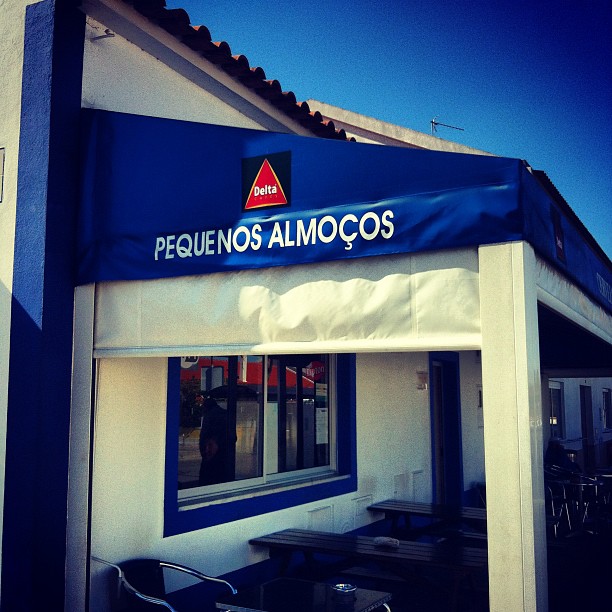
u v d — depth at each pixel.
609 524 10.85
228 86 6.15
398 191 3.64
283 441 7.04
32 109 4.88
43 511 4.50
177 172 4.45
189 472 5.85
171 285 4.42
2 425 4.81
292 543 5.89
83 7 5.00
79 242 4.82
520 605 3.09
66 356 4.72
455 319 3.44
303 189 3.95
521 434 3.16
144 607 4.84
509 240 3.30
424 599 6.50
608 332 6.16
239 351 4.09
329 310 3.81
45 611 4.45
